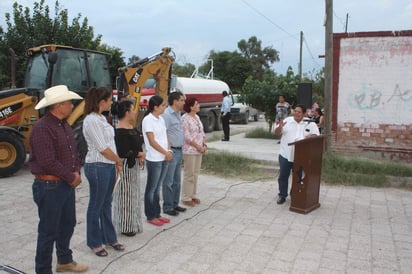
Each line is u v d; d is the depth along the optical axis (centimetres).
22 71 1555
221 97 1992
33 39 1667
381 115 990
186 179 628
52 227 364
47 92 361
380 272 413
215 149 1074
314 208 627
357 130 1012
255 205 650
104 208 444
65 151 363
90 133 408
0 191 709
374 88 990
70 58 920
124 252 451
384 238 509
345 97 1016
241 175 866
